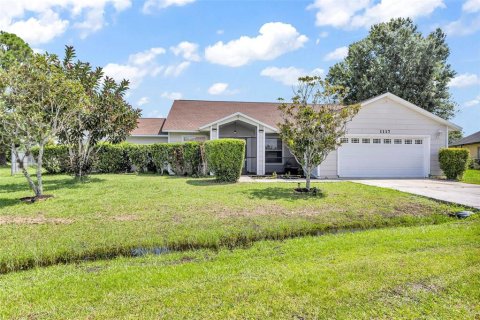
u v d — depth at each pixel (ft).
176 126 64.64
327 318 9.87
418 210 27.63
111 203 28.40
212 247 18.49
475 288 11.64
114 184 41.11
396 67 94.94
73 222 22.11
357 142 54.60
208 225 21.67
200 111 72.33
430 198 32.24
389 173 55.31
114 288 12.37
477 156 98.94
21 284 13.01
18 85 28.71
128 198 30.91
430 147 56.13
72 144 44.96
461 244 17.24
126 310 10.55
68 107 33.24
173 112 71.36
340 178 52.85
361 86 98.27
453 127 56.75
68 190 35.91
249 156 65.21
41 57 30.55
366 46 101.96
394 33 96.73
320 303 10.77
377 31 101.65
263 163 57.11
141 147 60.34
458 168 50.44
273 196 33.01
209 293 11.62
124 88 46.55
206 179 47.39
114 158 60.59
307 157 36.01
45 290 12.26
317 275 13.05
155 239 18.78
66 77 37.06
